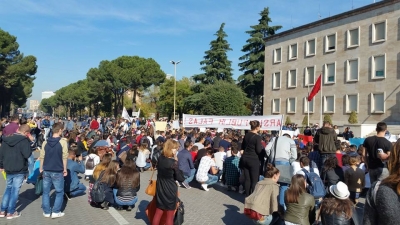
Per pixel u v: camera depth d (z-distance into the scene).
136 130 28.48
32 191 10.98
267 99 52.94
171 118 71.69
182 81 72.62
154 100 89.00
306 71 46.62
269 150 9.22
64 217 8.14
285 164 8.82
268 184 6.98
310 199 5.73
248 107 60.06
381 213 2.47
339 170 8.60
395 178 2.49
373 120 38.00
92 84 83.19
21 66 60.22
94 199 8.83
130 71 74.69
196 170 12.75
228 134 17.31
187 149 12.25
